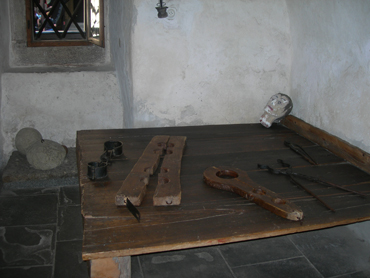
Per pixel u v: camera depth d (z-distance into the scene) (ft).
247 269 8.07
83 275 8.01
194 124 11.18
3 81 13.39
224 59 10.73
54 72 13.84
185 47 10.38
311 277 7.79
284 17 10.68
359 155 7.75
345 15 8.21
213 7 10.25
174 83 10.63
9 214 10.43
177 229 5.08
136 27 9.91
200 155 8.20
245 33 10.64
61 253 8.75
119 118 14.58
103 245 4.66
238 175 6.65
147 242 4.76
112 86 14.33
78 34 17.83
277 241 9.21
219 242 4.96
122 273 5.27
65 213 10.68
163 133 9.84
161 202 5.64
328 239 9.26
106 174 6.75
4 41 13.84
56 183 12.44
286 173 7.17
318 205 5.98
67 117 14.23
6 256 8.51
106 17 15.08
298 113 10.73
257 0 10.43
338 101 8.82
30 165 12.73
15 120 13.78
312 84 9.94
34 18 15.40
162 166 6.93
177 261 8.33
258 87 11.21
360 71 8.04
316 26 9.44
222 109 11.19
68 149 14.28
